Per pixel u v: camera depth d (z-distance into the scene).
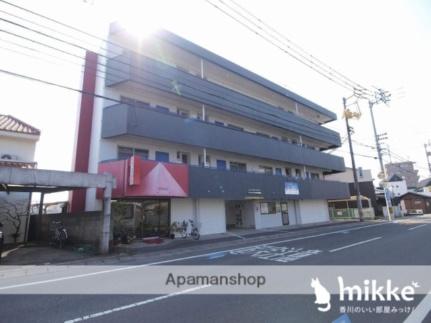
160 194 13.83
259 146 20.81
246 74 21.66
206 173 16.39
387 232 15.81
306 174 28.23
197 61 19.16
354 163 27.66
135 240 14.14
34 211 18.59
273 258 9.00
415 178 69.00
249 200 21.56
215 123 19.09
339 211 34.22
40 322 4.41
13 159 15.61
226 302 5.09
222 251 10.93
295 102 27.02
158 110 15.24
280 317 4.36
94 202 14.75
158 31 16.20
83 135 15.74
